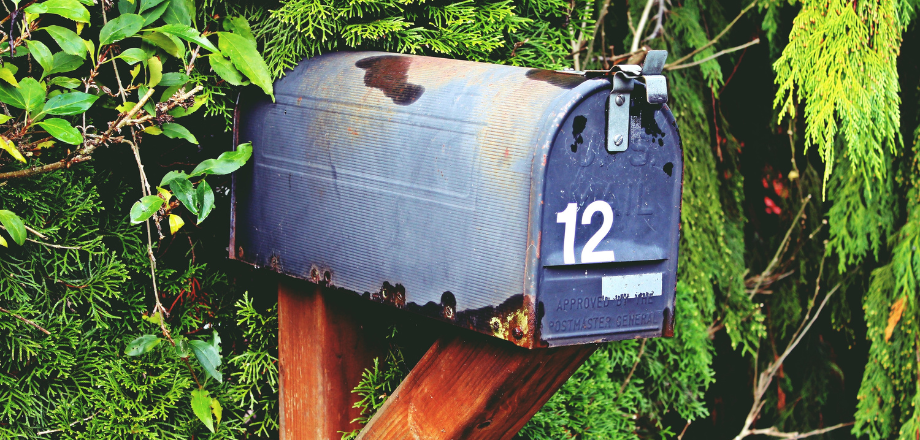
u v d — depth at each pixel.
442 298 1.24
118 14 1.51
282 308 1.68
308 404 1.64
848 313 3.23
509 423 1.36
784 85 2.14
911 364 2.85
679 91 2.87
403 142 1.29
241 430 1.73
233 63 1.48
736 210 3.13
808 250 3.29
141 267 1.64
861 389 2.97
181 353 1.51
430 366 1.39
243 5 1.63
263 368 1.82
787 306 3.31
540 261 1.11
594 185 1.14
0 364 1.45
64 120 1.31
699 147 2.89
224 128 1.75
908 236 2.80
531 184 1.10
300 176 1.48
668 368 2.79
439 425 1.37
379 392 1.66
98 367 1.54
